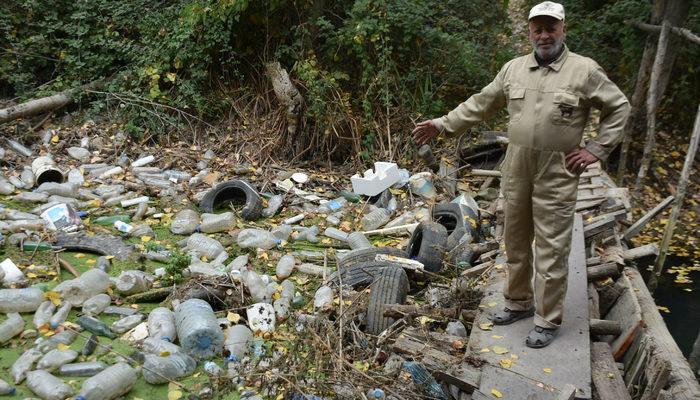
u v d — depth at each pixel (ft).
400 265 17.20
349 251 19.01
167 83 29.27
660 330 14.57
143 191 23.08
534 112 11.82
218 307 15.94
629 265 18.66
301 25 27.81
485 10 33.68
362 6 26.89
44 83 31.04
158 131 27.50
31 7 30.50
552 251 12.32
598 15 34.19
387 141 27.25
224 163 25.94
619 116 11.44
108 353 13.47
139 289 16.10
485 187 25.61
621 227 21.68
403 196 24.08
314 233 20.79
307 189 24.88
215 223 20.33
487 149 27.55
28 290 14.89
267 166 26.21
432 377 12.37
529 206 12.62
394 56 28.84
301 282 17.42
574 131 11.70
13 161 24.84
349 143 27.45
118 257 18.03
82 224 19.70
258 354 13.70
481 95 13.08
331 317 15.51
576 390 11.31
